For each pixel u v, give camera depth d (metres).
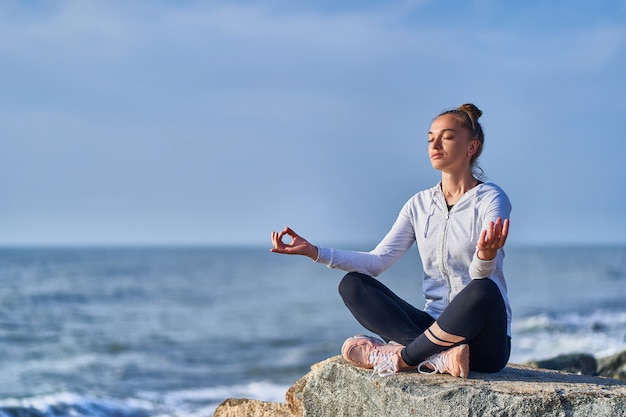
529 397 4.12
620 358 9.35
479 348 4.48
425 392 4.27
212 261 113.88
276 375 15.85
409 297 36.12
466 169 4.78
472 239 4.63
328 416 4.67
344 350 4.62
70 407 11.94
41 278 53.69
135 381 15.12
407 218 5.00
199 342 21.77
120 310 32.09
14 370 16.61
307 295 42.62
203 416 11.62
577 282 49.56
